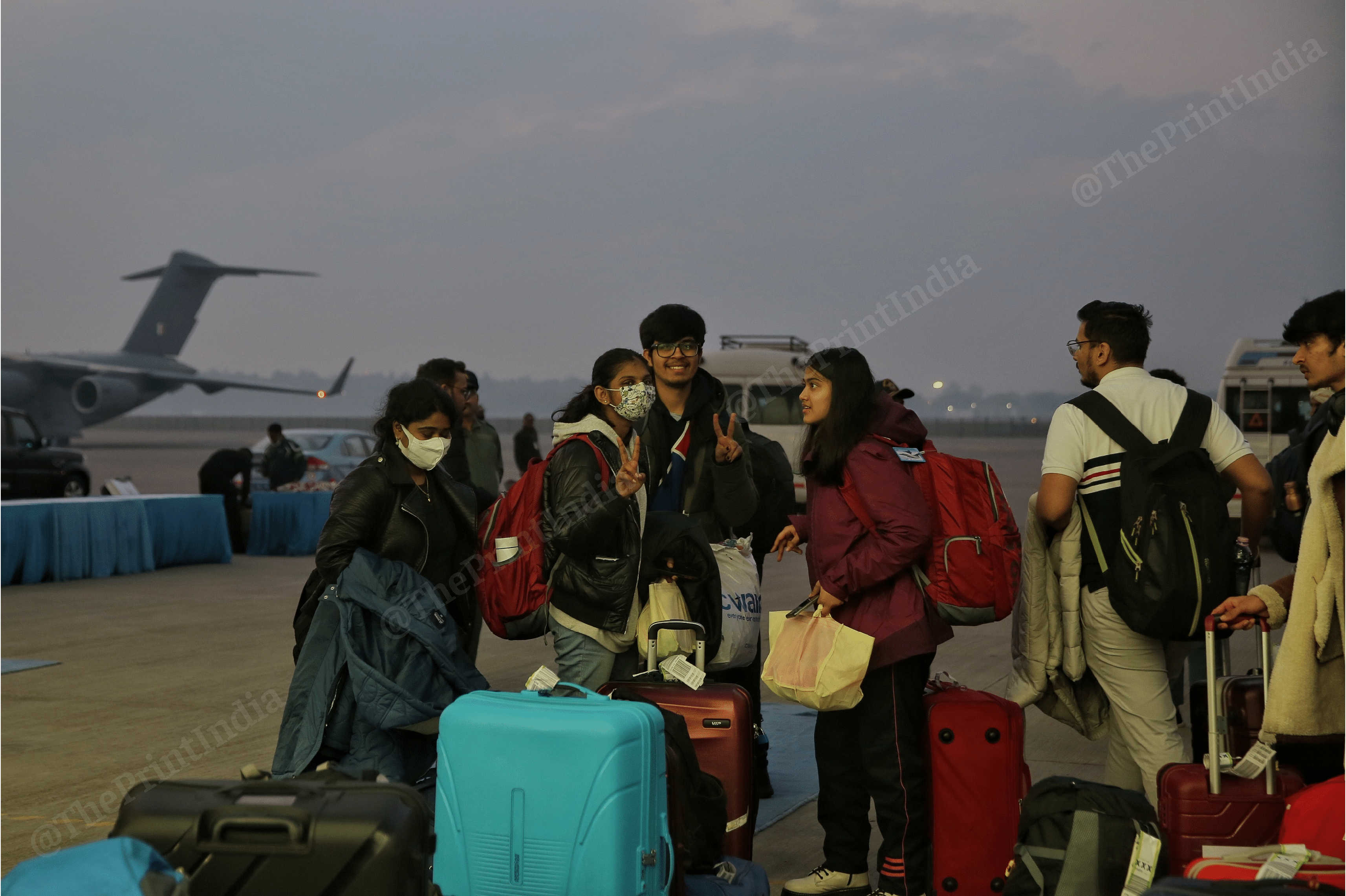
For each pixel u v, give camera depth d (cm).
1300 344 322
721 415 407
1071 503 337
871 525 330
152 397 5497
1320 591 268
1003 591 327
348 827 233
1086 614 343
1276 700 274
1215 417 338
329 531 365
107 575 1337
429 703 346
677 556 371
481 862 274
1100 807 272
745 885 309
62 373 4522
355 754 350
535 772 270
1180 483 327
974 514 329
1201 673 559
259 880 233
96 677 750
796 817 454
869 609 333
